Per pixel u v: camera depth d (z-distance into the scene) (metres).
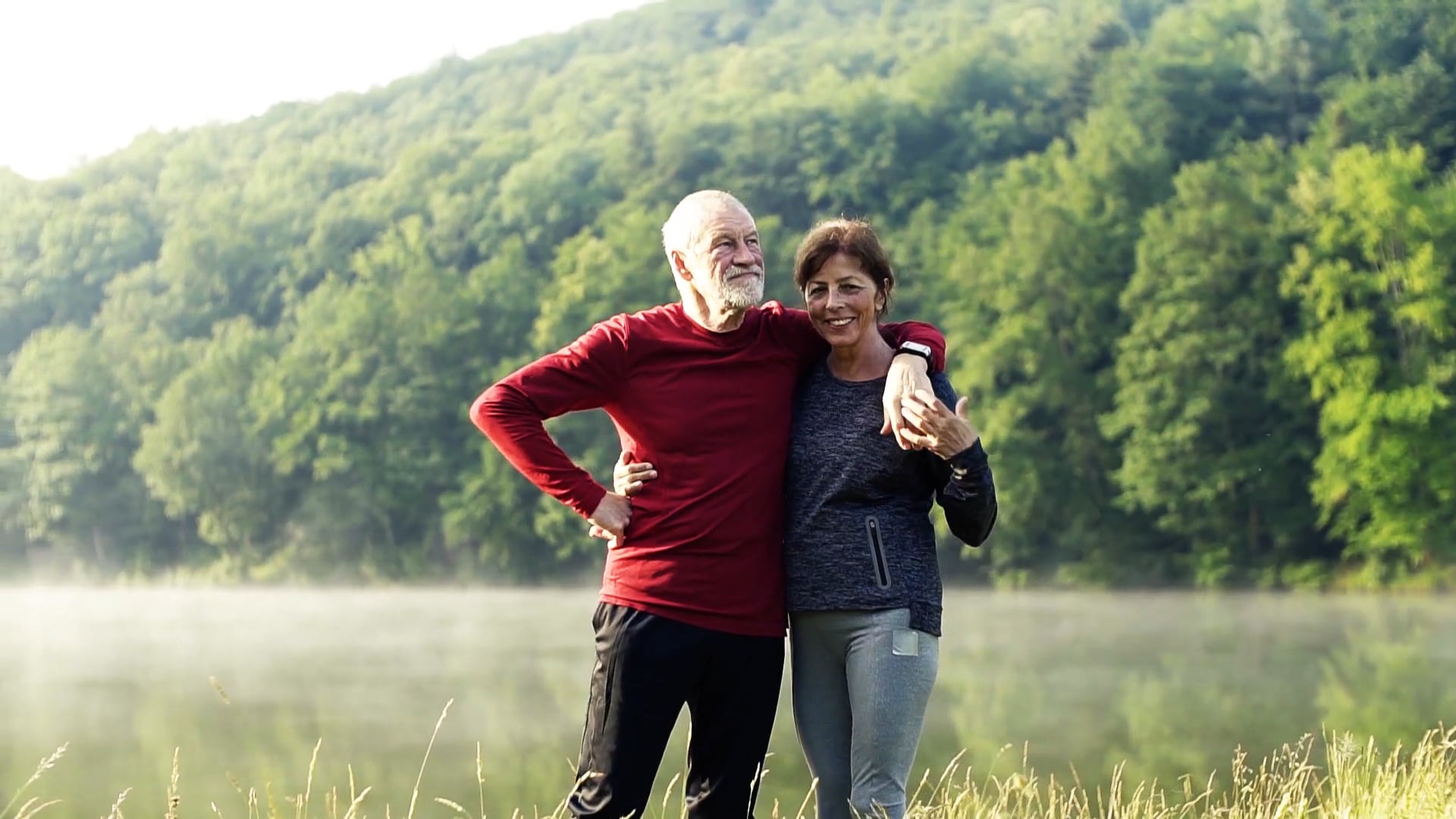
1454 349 43.47
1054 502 47.69
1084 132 57.75
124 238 78.62
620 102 90.94
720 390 3.85
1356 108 52.25
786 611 3.88
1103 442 47.94
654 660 3.77
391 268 65.94
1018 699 18.30
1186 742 14.24
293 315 72.25
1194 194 47.84
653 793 9.77
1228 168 52.19
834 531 3.79
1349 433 43.50
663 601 3.79
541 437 3.83
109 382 65.62
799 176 65.50
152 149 92.81
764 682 3.84
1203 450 45.25
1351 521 43.12
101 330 72.12
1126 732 15.12
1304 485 45.09
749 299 3.79
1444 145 50.97
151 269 76.31
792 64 93.94
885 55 94.50
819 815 3.86
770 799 10.59
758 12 131.50
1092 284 49.91
